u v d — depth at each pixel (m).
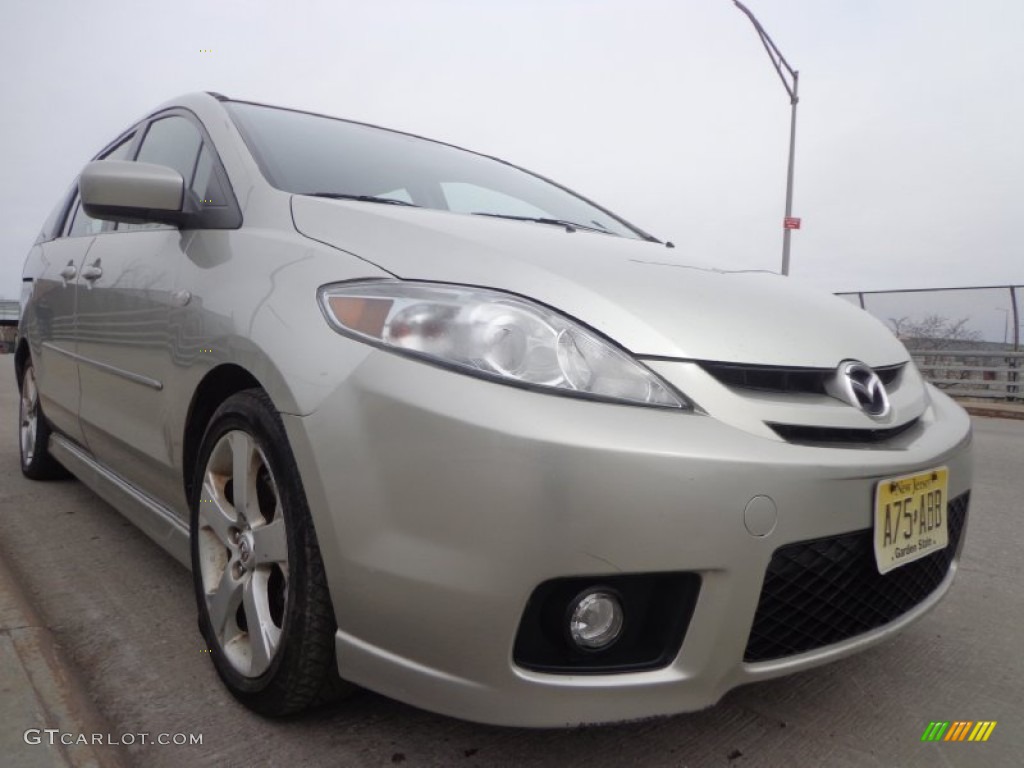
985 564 3.16
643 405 1.48
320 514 1.53
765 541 1.46
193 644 2.13
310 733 1.72
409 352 1.50
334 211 1.94
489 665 1.41
